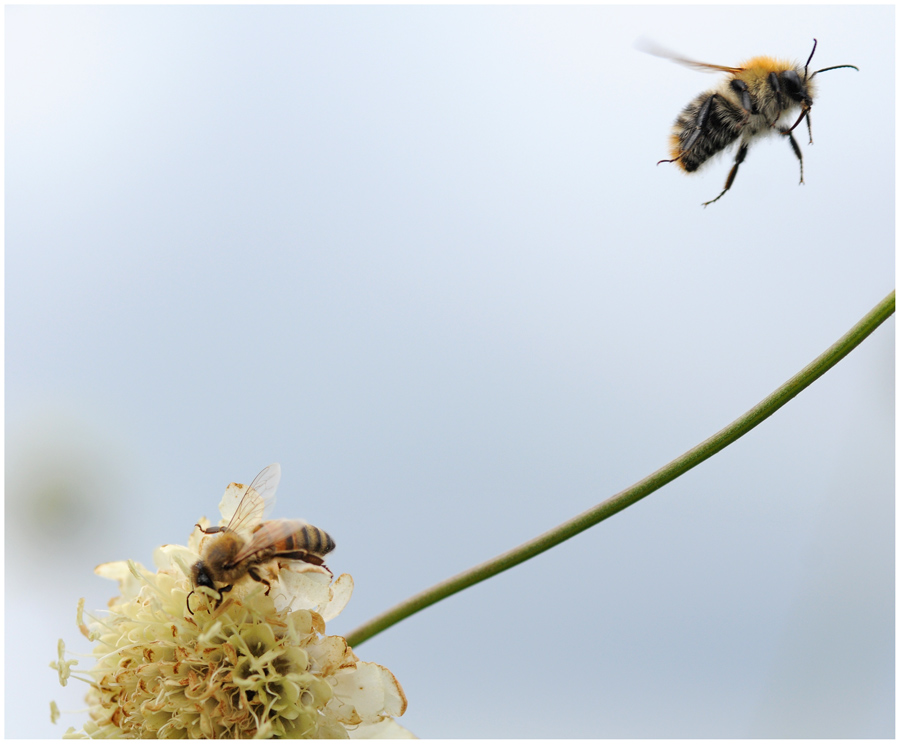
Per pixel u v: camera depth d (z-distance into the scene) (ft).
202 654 0.96
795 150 1.09
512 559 0.97
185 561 0.97
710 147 1.09
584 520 0.97
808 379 0.96
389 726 0.97
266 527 0.96
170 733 0.96
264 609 0.96
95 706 0.98
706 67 1.10
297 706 0.95
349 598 0.98
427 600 0.97
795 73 1.09
